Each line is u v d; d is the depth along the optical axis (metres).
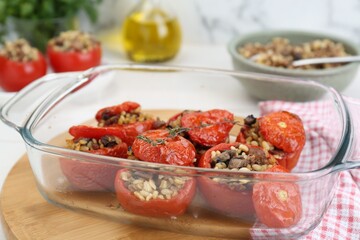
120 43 1.01
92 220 0.53
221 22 0.99
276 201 0.48
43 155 0.51
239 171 0.47
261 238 0.51
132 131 0.58
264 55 0.84
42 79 0.62
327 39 0.89
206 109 0.70
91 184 0.52
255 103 0.71
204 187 0.49
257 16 0.97
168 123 0.60
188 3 0.98
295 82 0.65
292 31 0.90
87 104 0.65
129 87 0.70
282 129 0.55
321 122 0.63
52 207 0.54
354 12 0.95
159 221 0.51
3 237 0.56
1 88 0.87
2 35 0.92
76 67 0.87
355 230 0.53
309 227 0.51
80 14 1.01
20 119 0.60
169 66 0.68
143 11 0.90
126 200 0.50
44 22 0.91
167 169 0.48
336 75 0.75
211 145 0.56
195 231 0.51
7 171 0.64
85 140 0.55
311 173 0.47
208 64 0.94
